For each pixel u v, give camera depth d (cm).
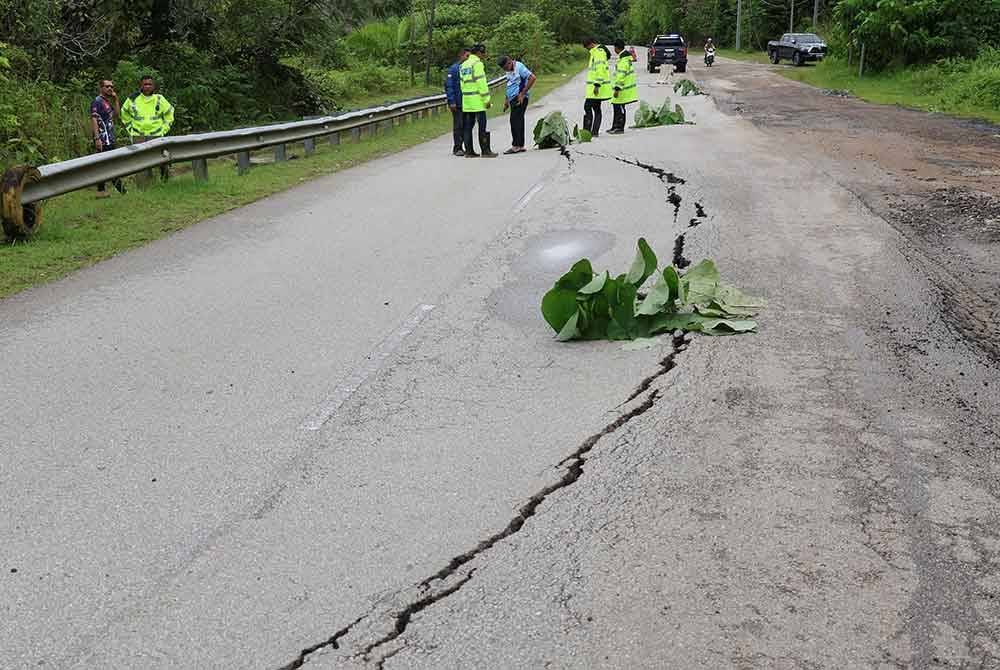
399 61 4566
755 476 437
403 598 346
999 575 357
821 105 2553
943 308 707
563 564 366
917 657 310
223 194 1255
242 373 582
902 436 480
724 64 5584
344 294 762
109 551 378
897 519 397
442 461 457
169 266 862
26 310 721
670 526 393
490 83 3641
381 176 1434
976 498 416
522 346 631
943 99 2519
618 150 1631
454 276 816
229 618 335
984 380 562
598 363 594
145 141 1238
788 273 797
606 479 436
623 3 11988
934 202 1120
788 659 309
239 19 2528
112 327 677
